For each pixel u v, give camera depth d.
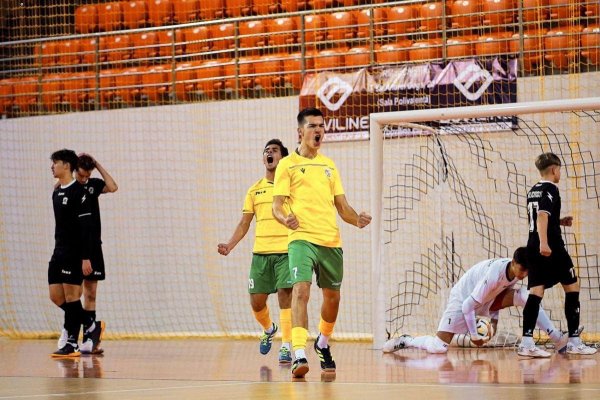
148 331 25.83
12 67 31.64
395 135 22.66
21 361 17.48
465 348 19.42
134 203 26.12
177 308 25.53
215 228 25.12
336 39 26.77
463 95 22.09
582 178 20.83
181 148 25.61
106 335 25.83
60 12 31.77
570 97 21.16
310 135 13.77
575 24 23.56
